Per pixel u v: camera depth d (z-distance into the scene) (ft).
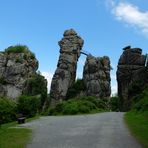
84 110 184.75
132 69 327.06
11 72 328.49
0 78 327.06
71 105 190.70
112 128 88.58
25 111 141.08
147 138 68.74
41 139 68.54
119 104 328.49
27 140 66.85
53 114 193.16
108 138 69.82
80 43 380.99
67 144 62.34
